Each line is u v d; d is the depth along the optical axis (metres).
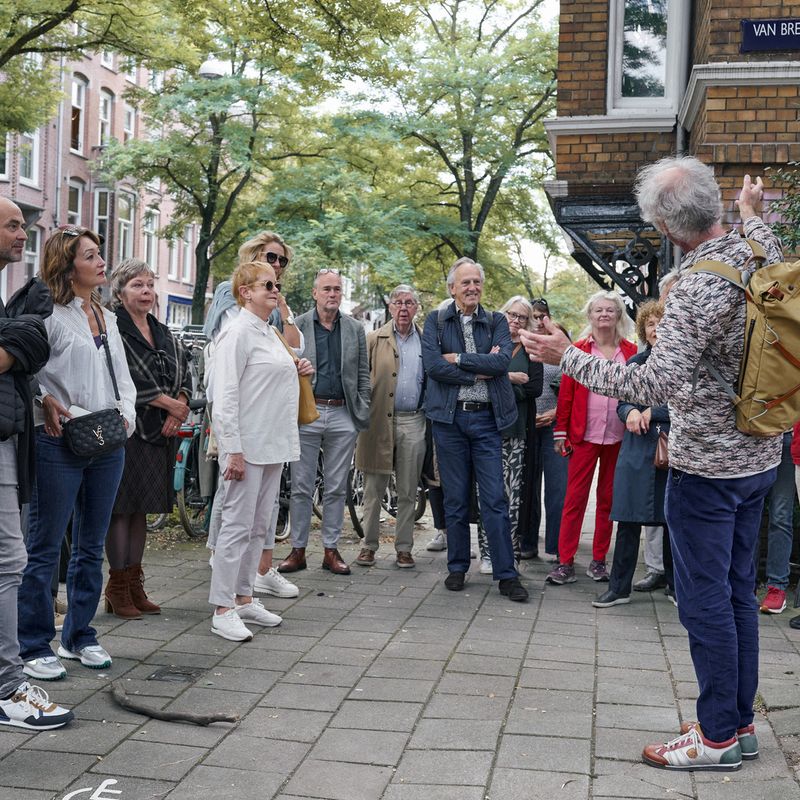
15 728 3.92
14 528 3.94
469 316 6.84
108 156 23.84
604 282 12.33
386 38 14.66
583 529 9.90
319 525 9.55
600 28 10.10
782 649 5.31
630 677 4.79
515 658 5.10
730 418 3.47
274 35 14.45
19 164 29.67
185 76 23.09
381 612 6.10
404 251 24.44
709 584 3.58
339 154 24.31
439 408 6.71
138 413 5.70
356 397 7.26
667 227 3.53
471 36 26.39
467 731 3.99
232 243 25.83
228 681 4.62
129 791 3.37
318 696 4.42
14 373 3.87
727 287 3.36
